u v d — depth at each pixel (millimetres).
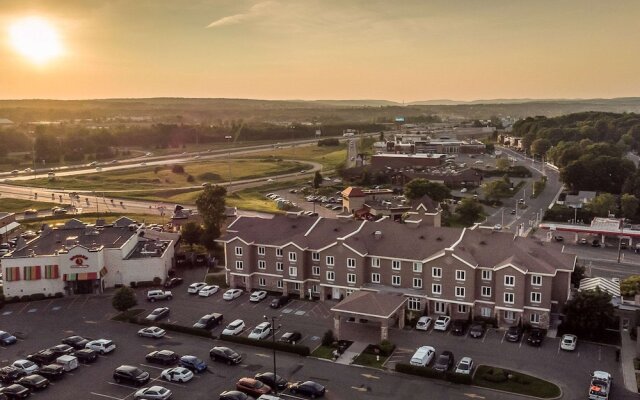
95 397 81188
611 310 95625
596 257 151250
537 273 98688
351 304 97750
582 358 89125
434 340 96500
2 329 107438
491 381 82312
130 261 130250
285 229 125250
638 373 83938
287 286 120312
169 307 116062
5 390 80812
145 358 93375
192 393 81625
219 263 145625
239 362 90750
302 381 83688
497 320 102000
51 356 92562
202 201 160000
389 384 82625
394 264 110500
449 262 103625
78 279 124062
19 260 123688
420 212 175000
